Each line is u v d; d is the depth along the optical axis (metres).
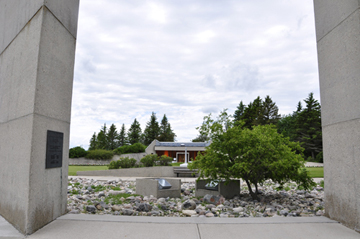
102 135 74.06
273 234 4.09
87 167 26.67
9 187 4.85
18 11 5.38
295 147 8.14
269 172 7.88
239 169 7.41
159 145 34.53
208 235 4.04
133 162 19.72
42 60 4.44
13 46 5.41
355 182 4.23
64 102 5.18
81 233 4.07
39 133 4.33
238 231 4.23
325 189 5.20
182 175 17.52
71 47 5.50
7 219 4.79
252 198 8.45
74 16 5.68
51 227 4.34
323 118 5.28
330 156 5.01
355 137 4.23
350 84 4.38
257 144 7.50
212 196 7.91
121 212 6.18
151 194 8.71
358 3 4.22
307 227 4.43
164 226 4.46
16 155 4.65
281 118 60.88
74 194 9.06
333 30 4.90
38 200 4.27
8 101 5.35
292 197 8.72
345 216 4.51
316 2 5.55
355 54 4.26
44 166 4.47
